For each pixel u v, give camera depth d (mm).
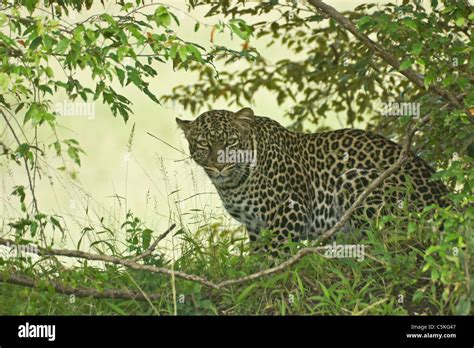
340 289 9062
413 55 9086
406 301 8906
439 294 8930
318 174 11391
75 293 8773
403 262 8930
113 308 8711
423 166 10969
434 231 8789
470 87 9578
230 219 11523
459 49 9172
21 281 8703
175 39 8492
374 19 9219
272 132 11445
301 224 11227
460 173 8875
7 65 8250
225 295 9016
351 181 10875
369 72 13062
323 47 14312
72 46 8344
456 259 7844
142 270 9008
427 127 11281
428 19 9492
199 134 11078
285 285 9180
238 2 11836
